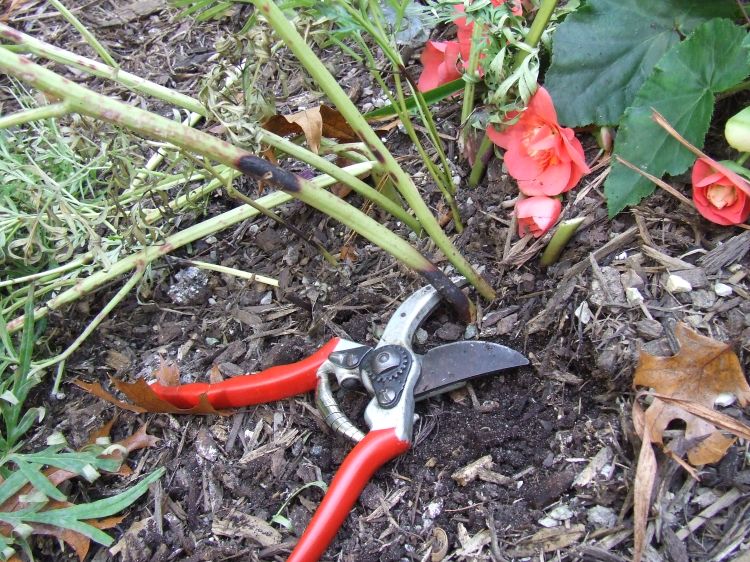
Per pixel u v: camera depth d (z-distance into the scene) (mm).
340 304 423
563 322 373
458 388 375
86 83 610
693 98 379
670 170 381
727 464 312
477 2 371
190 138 289
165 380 401
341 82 530
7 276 470
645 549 305
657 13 408
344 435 357
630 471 327
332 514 326
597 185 413
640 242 384
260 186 442
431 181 460
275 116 402
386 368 356
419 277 421
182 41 625
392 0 395
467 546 331
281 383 381
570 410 355
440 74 452
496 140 407
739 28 362
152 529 365
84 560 366
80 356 445
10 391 386
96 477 375
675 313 354
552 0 372
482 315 397
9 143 461
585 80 414
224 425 394
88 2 686
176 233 450
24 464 374
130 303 463
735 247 367
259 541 354
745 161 386
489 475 348
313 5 337
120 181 394
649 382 326
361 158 447
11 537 359
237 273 445
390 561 333
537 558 318
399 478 358
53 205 452
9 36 346
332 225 462
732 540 300
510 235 413
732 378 317
